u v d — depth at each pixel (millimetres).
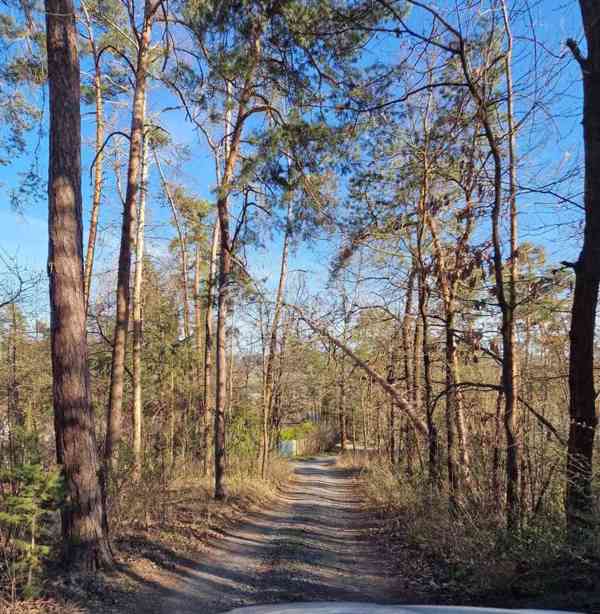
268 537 11758
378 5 9344
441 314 13742
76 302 7613
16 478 6238
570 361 7496
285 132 12422
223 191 14609
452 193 12484
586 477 6727
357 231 13812
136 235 19266
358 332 16500
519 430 9031
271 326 23375
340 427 48125
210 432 22406
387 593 7395
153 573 7809
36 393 14945
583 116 7570
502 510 8633
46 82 11008
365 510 18047
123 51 15344
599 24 7359
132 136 12828
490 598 6703
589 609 5312
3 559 6410
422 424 13891
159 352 22812
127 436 18875
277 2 10219
